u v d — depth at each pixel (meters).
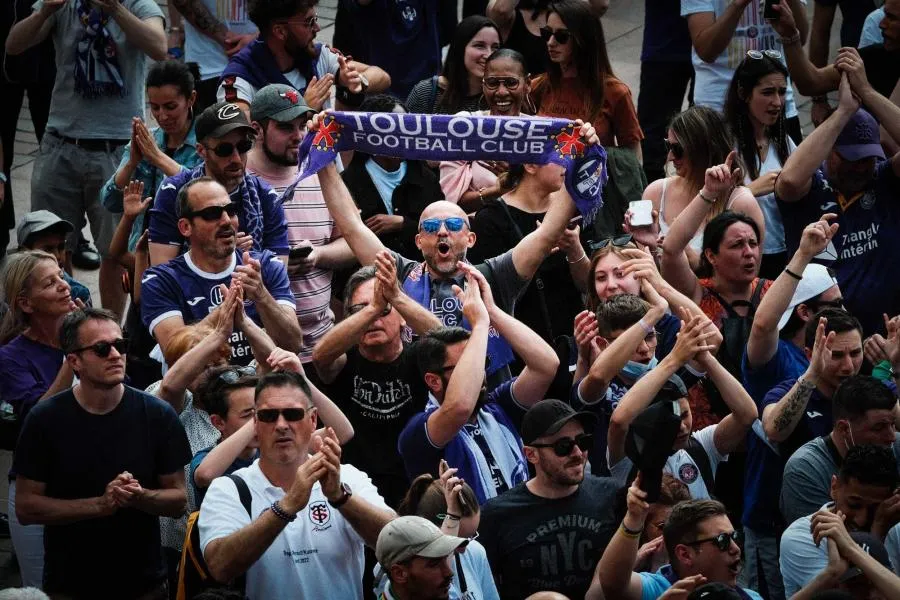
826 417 27.92
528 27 41.44
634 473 24.41
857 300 32.97
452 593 22.41
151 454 25.08
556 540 24.06
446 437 25.02
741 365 29.84
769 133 35.12
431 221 29.17
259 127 31.70
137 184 33.31
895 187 32.88
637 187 36.00
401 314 27.06
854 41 44.25
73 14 38.38
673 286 31.05
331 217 32.69
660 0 41.47
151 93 34.31
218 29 39.25
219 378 25.75
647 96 42.03
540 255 29.22
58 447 24.70
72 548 25.02
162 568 25.78
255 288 27.62
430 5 41.25
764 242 34.53
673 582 23.55
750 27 39.12
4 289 29.64
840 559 23.03
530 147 28.92
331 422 25.84
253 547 21.86
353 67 36.69
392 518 22.61
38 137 43.19
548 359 26.62
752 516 28.34
